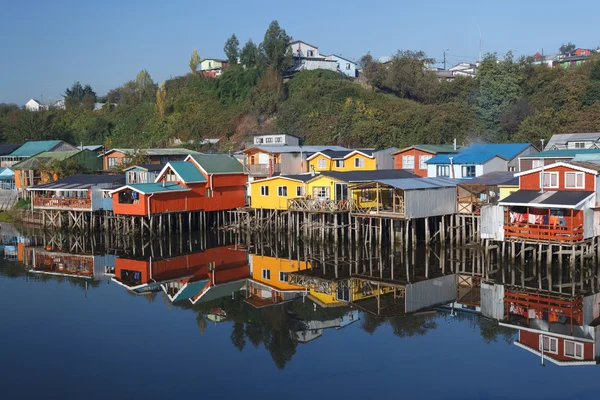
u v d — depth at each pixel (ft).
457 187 133.69
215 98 300.61
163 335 80.59
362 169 173.47
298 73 285.64
